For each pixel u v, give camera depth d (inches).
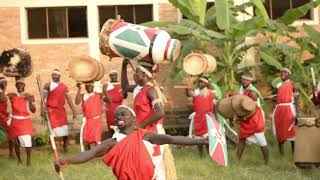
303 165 415.2
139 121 301.0
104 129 620.4
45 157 522.3
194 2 577.9
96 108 512.4
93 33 652.1
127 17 662.5
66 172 437.1
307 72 582.2
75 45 651.5
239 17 660.1
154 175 255.8
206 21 606.5
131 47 312.5
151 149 255.0
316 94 421.4
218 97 491.5
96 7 653.3
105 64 648.4
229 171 423.2
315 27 671.8
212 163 455.2
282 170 425.7
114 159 250.2
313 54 626.5
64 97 546.6
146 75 303.4
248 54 645.9
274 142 570.9
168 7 660.1
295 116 482.3
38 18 652.7
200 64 478.3
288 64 582.9
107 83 564.7
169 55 310.3
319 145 411.8
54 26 654.5
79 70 437.1
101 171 437.4
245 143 499.2
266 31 574.6
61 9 655.1
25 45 645.3
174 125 643.5
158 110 293.7
